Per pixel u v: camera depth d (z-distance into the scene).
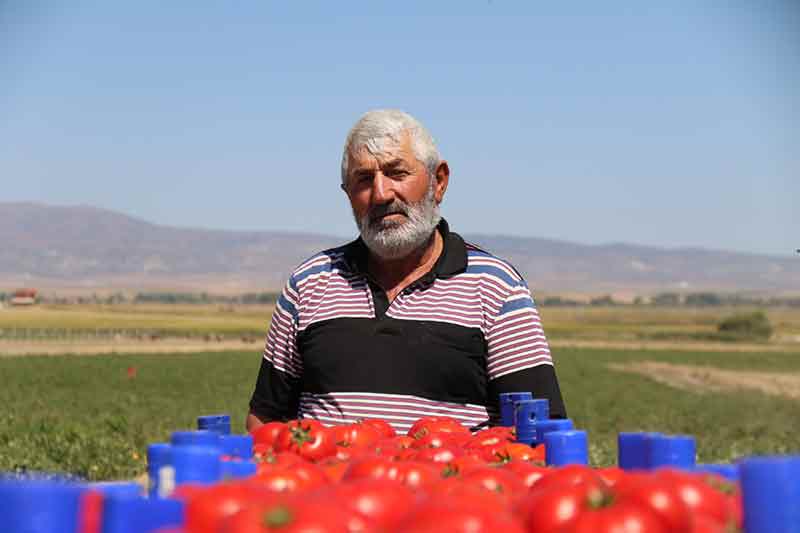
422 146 6.47
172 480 3.49
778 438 32.97
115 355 101.00
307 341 6.73
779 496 2.99
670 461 4.02
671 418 43.06
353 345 6.54
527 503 3.02
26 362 87.56
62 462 17.81
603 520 2.79
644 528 2.76
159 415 38.78
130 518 2.89
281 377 6.97
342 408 6.49
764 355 132.12
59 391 57.91
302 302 6.85
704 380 83.12
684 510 2.84
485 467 3.80
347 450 4.94
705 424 40.34
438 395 6.47
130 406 45.50
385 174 6.41
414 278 6.69
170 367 83.50
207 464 3.53
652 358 117.50
